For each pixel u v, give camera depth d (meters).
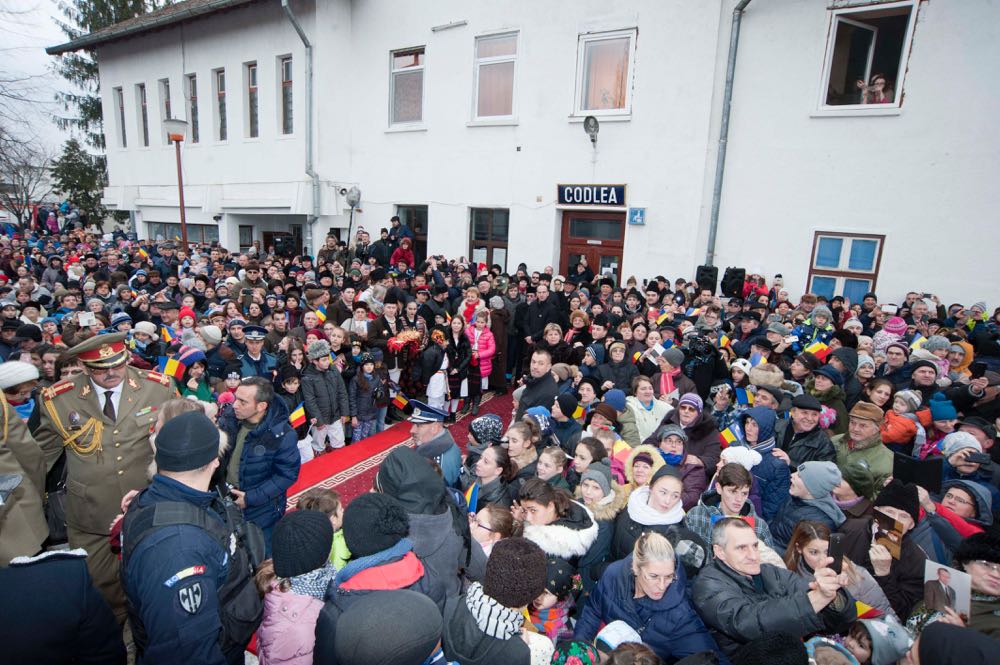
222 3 13.85
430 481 2.44
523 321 9.00
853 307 8.20
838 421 4.49
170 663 1.76
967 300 8.25
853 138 8.78
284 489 3.51
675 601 2.40
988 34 7.80
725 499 2.99
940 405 4.45
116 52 18.27
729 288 9.12
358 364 6.49
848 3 8.55
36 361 4.66
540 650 1.96
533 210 11.64
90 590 1.78
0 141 10.27
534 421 4.23
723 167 9.74
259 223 15.94
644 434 4.73
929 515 2.97
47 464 3.18
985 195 8.02
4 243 15.70
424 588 2.08
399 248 11.95
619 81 10.64
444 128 12.61
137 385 3.34
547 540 2.80
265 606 2.17
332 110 13.80
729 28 9.46
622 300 8.80
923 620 2.34
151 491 2.04
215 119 16.16
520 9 11.28
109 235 19.92
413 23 12.74
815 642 2.25
